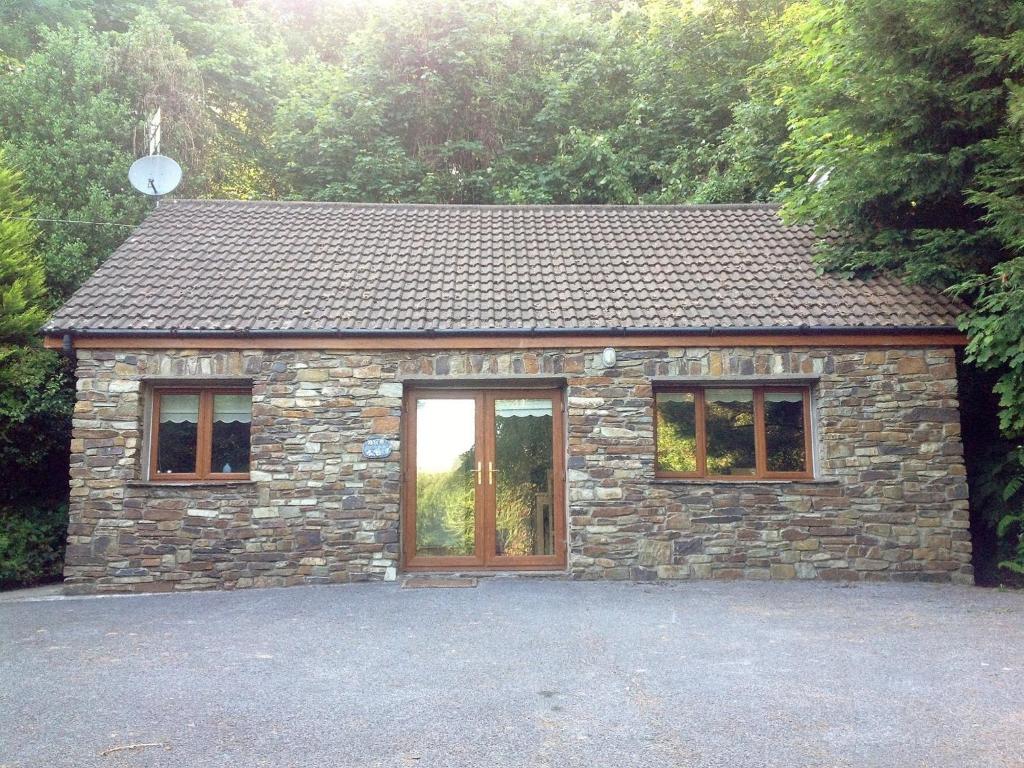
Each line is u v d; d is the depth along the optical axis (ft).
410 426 32.76
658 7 73.26
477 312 32.19
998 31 29.50
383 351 31.71
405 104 66.23
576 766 12.83
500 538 32.73
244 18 76.69
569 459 31.50
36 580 35.22
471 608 25.55
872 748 13.50
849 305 32.73
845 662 18.84
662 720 14.88
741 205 42.60
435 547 32.58
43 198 46.73
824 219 36.29
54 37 52.19
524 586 29.55
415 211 42.39
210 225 39.34
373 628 22.74
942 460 31.65
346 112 65.67
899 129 32.14
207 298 32.68
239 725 14.69
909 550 31.32
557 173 63.57
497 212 42.47
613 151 64.59
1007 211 27.73
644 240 38.88
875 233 35.22
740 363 31.78
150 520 30.66
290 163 65.67
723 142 62.69
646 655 19.56
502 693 16.53
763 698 16.12
